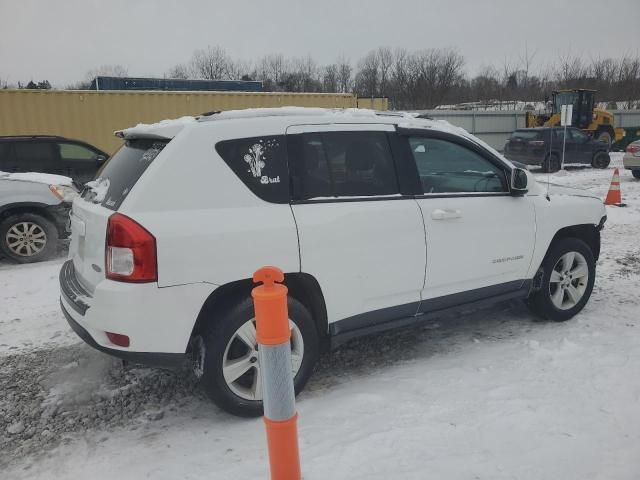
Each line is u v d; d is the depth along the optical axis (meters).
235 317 3.22
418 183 3.93
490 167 4.36
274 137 3.43
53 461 3.04
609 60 45.81
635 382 3.65
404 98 46.56
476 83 48.25
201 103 15.30
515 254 4.39
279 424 2.34
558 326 4.78
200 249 3.09
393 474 2.72
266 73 55.44
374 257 3.66
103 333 3.10
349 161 3.67
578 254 4.86
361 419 3.29
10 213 7.41
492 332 4.71
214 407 3.60
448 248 3.99
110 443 3.20
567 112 13.16
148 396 3.76
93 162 10.35
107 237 3.06
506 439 3.03
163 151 3.19
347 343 4.57
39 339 4.81
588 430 3.10
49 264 7.36
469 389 3.64
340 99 17.39
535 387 3.63
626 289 5.78
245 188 3.29
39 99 13.79
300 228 3.38
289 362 2.34
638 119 33.41
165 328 3.06
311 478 2.70
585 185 15.23
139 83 17.89
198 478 2.80
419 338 4.64
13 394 3.82
